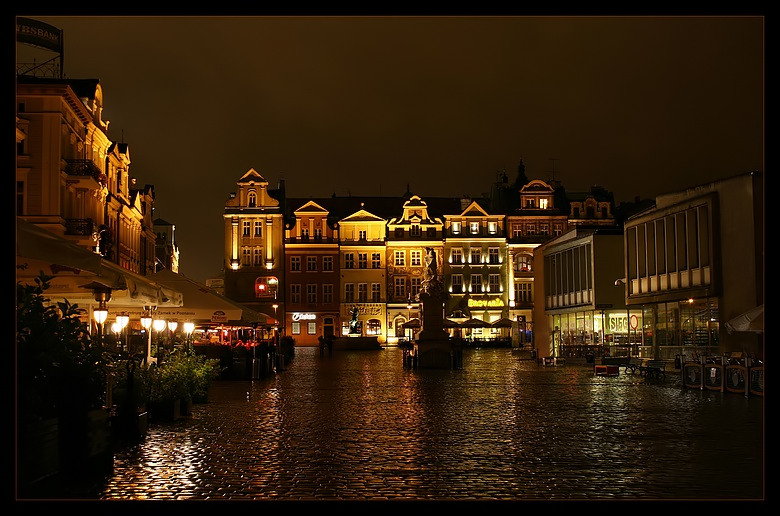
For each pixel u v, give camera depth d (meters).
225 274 94.69
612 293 46.66
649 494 9.57
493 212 100.50
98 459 10.48
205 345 31.42
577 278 49.59
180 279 27.86
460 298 96.69
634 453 12.41
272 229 95.19
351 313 96.56
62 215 44.38
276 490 9.84
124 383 14.48
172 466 11.36
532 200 97.69
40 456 9.31
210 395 23.56
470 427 15.68
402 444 13.42
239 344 41.12
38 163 42.66
